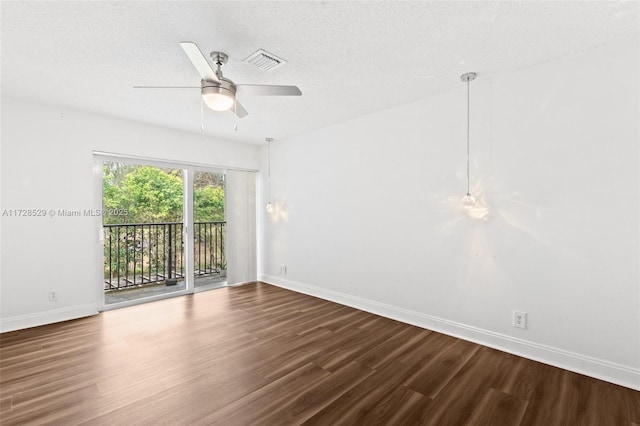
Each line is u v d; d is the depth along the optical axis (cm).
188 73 254
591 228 218
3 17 179
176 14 179
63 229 333
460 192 284
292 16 180
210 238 492
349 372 224
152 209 421
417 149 315
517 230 251
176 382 210
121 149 372
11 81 267
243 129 420
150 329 305
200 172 464
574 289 225
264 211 512
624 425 169
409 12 178
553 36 203
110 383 208
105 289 389
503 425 170
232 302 398
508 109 255
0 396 193
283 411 181
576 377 217
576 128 224
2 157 300
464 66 244
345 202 386
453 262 290
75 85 276
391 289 340
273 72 252
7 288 302
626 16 181
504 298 259
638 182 201
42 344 269
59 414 176
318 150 419
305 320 332
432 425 169
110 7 172
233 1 167
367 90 289
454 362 239
